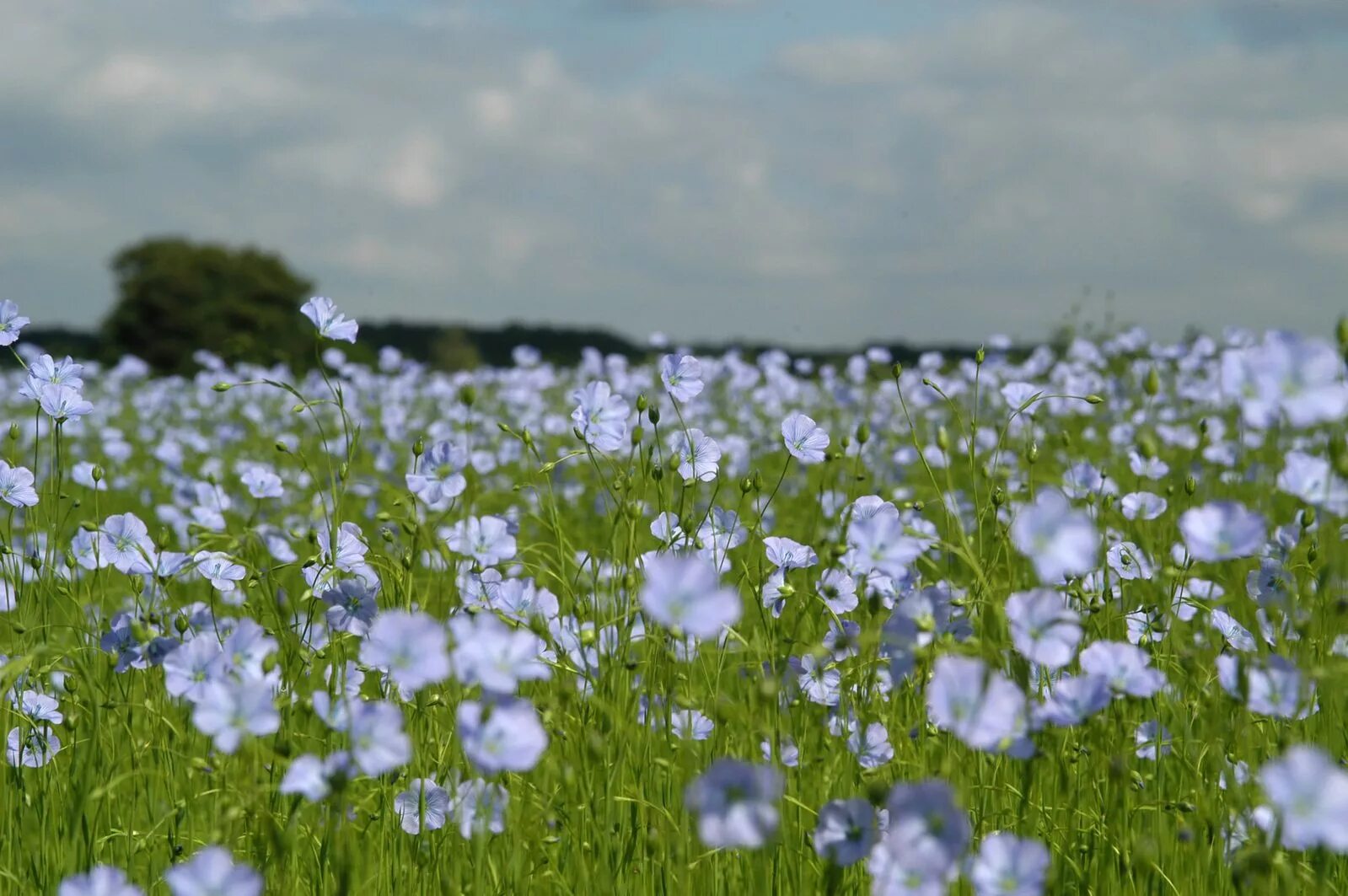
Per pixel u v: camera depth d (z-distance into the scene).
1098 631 3.70
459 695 3.23
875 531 3.17
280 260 41.59
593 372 11.10
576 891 3.10
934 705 2.49
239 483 9.49
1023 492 5.53
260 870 2.92
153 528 8.80
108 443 10.04
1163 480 6.12
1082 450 8.78
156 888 3.23
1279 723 3.40
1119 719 3.06
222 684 2.66
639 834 3.28
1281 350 2.55
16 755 3.59
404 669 2.64
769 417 11.30
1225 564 5.08
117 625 3.93
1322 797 2.21
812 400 11.77
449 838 3.21
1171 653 3.75
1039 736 2.85
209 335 39.31
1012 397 6.09
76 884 2.45
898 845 2.20
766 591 3.79
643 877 3.15
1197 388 10.35
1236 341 10.51
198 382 14.41
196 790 3.56
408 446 10.62
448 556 3.89
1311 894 2.89
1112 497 5.04
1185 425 9.08
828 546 3.70
